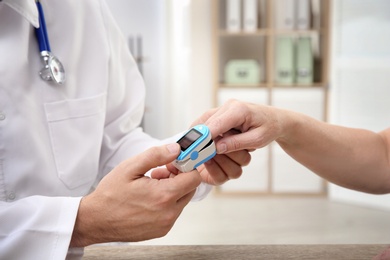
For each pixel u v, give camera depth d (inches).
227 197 135.6
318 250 33.2
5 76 33.5
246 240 99.4
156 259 31.7
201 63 143.4
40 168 35.2
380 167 40.9
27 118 34.3
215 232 105.2
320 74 141.0
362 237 101.3
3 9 34.2
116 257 32.0
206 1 141.0
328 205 127.5
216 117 32.3
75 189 38.5
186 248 33.7
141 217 27.7
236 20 133.0
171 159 27.9
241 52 145.0
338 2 131.3
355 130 41.6
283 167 136.1
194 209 123.8
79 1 39.2
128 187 27.3
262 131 33.0
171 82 153.2
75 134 38.1
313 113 135.6
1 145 33.6
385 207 123.6
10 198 34.5
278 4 143.0
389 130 43.8
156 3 154.6
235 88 134.9
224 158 35.0
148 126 160.2
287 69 135.5
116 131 44.4
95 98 39.3
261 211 121.8
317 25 140.9
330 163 40.3
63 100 37.2
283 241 98.7
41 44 36.0
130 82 46.5
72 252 29.6
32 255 27.7
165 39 151.7
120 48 44.5
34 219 27.8
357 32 128.4
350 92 131.5
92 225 28.3
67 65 38.1
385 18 123.4
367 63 127.6
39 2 36.1
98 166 43.2
